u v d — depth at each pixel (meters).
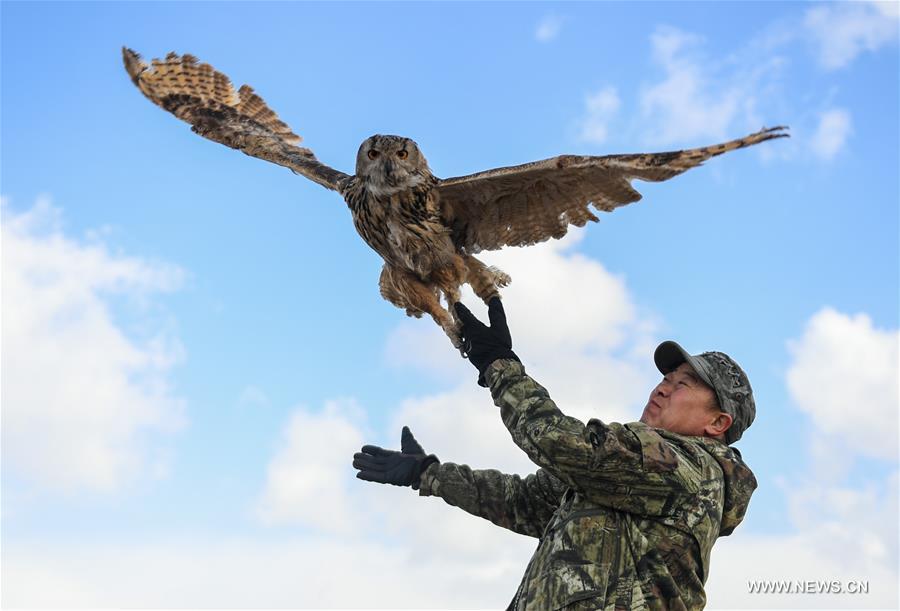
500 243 5.36
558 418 4.40
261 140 6.43
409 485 5.30
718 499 4.45
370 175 5.36
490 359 4.82
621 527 4.31
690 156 4.46
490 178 5.06
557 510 4.60
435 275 5.46
